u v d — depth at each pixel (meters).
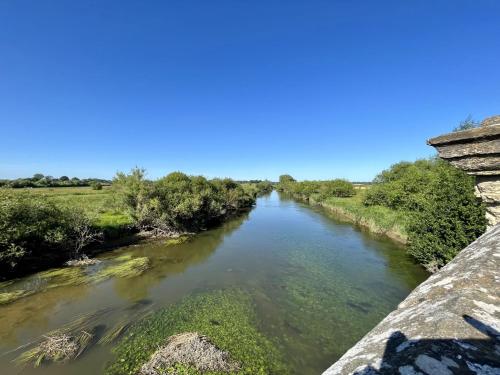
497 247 2.33
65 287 12.30
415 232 14.81
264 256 17.44
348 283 12.85
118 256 17.28
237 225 30.02
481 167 3.11
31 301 10.98
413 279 13.35
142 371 6.78
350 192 54.34
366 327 9.12
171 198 24.33
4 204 13.69
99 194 44.69
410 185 27.97
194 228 26.31
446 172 13.74
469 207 11.63
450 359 1.19
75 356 7.50
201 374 6.57
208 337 8.23
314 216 36.66
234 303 10.70
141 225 23.48
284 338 8.41
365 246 19.80
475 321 1.43
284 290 12.03
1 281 13.00
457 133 3.10
